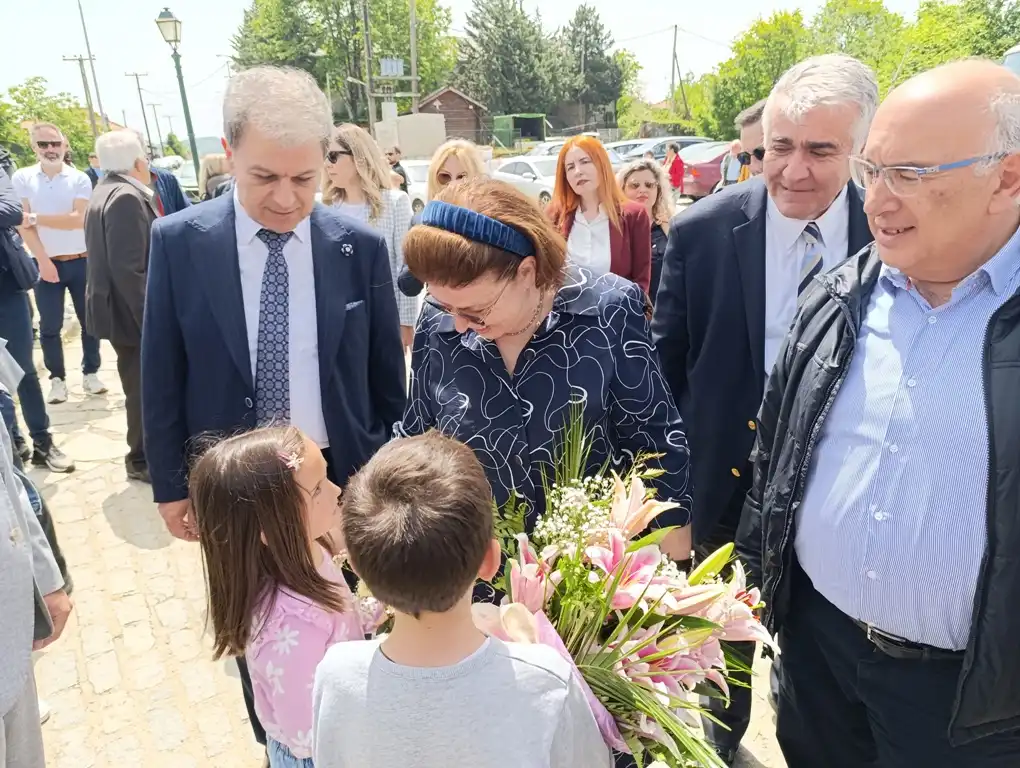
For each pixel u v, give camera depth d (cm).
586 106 5406
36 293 554
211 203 211
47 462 462
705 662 133
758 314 220
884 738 159
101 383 600
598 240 404
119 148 418
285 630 142
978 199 130
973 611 131
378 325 228
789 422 166
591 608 126
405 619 109
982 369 131
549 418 157
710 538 245
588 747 111
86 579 347
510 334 157
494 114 4662
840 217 212
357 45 5159
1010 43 2281
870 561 146
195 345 205
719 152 1680
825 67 200
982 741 142
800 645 176
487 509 109
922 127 130
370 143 416
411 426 181
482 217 140
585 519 131
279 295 208
